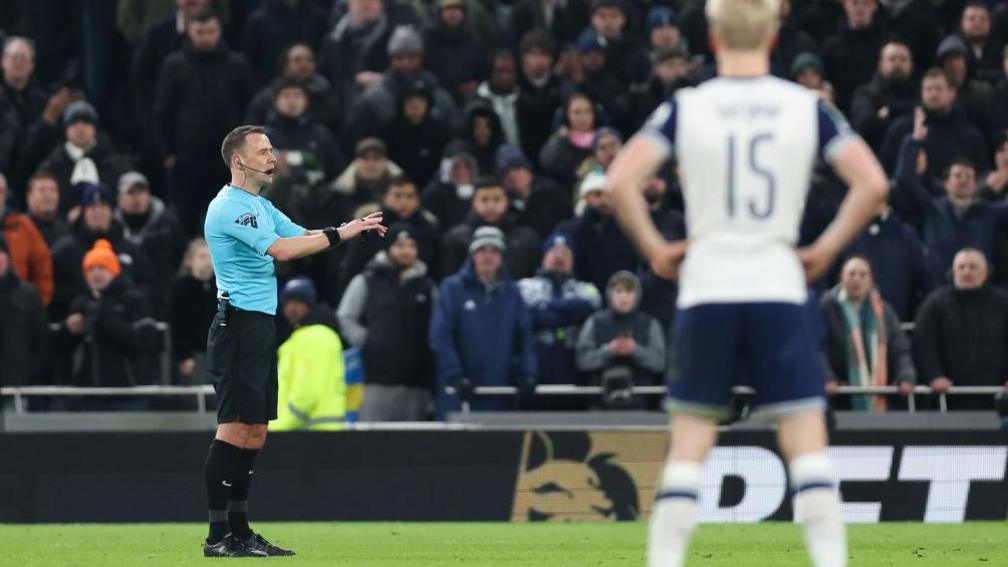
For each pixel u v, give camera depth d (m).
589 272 53.91
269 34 64.31
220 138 60.38
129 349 50.00
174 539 39.59
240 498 33.12
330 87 62.31
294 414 47.06
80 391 48.47
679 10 68.12
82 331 49.94
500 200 53.50
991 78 61.16
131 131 66.81
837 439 47.78
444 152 59.25
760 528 44.38
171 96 60.06
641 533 42.41
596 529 44.25
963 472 48.00
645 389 49.81
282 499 47.22
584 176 55.91
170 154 60.69
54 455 47.09
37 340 49.69
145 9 66.81
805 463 19.64
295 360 47.06
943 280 53.78
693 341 19.69
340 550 35.81
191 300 52.34
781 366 19.58
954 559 33.12
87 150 56.91
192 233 60.62
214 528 33.09
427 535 41.59
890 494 47.81
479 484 47.66
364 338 50.94
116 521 47.09
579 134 58.19
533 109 60.38
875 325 50.72
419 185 59.12
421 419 51.78
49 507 47.00
